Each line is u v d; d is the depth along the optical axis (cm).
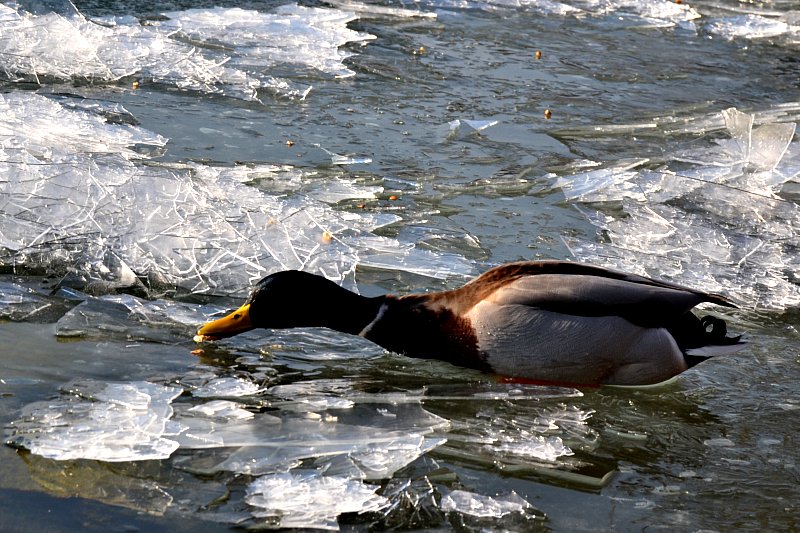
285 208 1137
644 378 875
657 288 862
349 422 784
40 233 1015
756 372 914
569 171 1370
